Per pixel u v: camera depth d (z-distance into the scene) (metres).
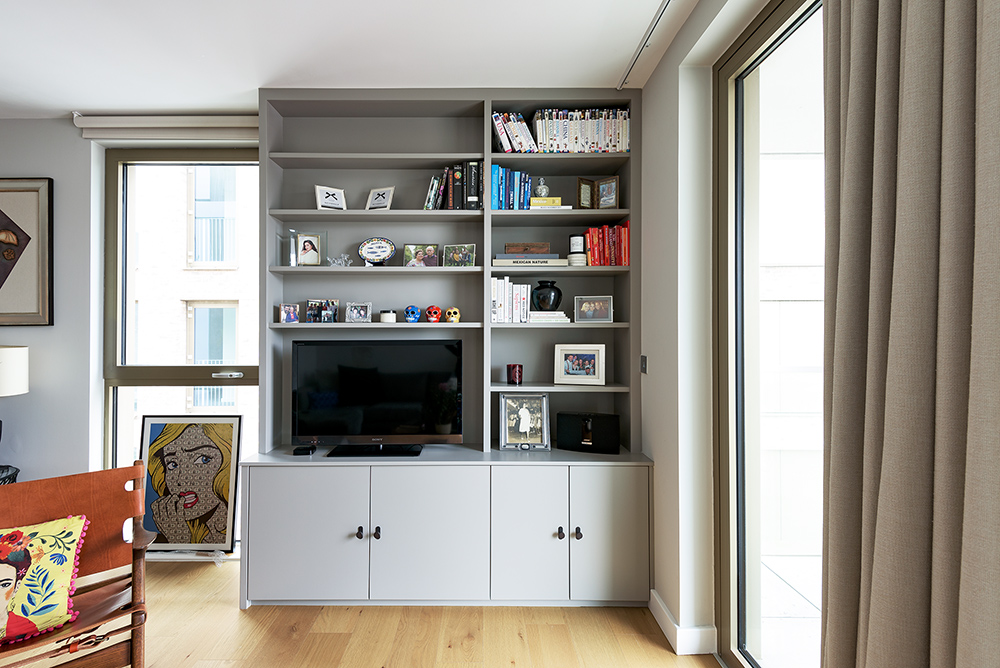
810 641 1.66
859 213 1.18
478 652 2.31
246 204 3.35
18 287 3.17
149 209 3.35
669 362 2.45
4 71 2.66
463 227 3.19
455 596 2.66
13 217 3.17
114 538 2.09
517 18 2.24
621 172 3.06
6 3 2.10
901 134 1.03
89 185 3.20
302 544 2.67
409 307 3.04
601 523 2.68
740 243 2.15
